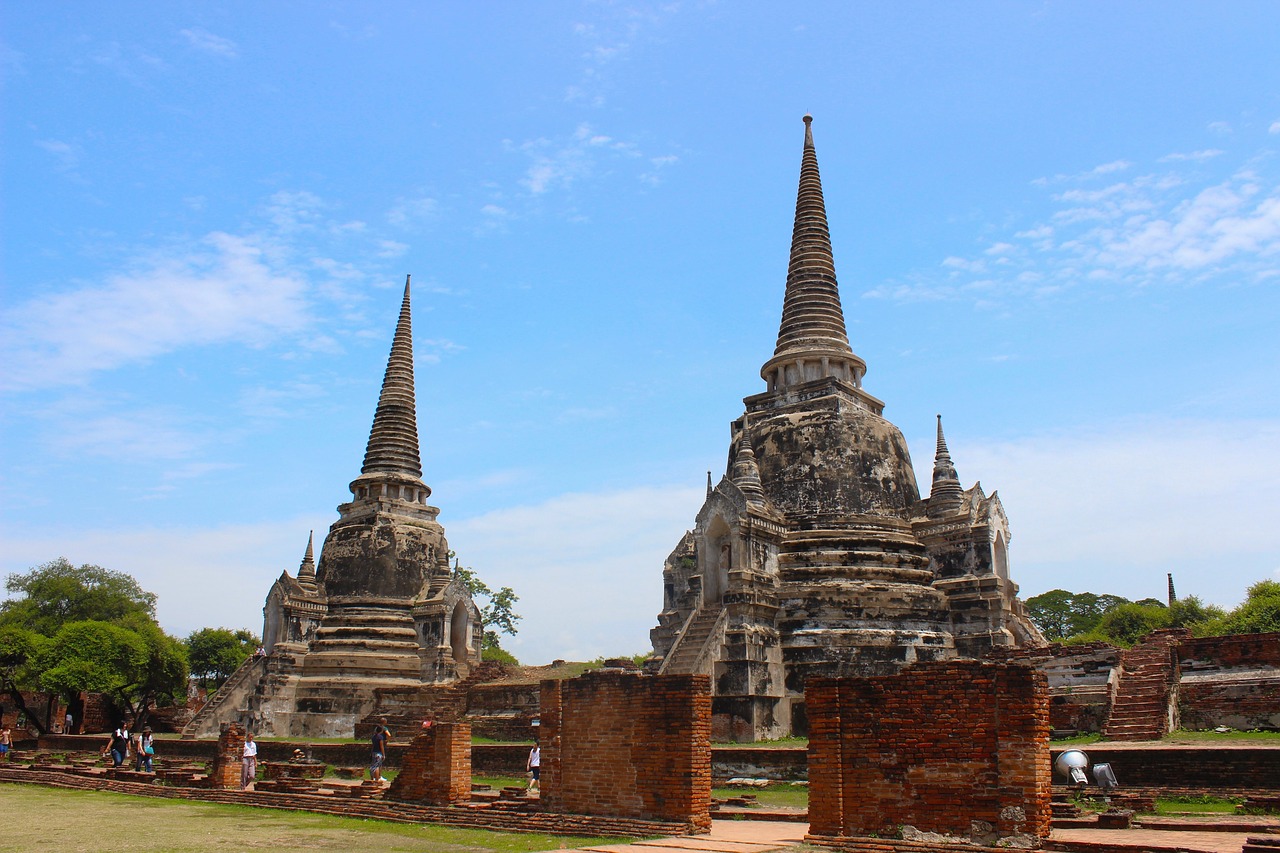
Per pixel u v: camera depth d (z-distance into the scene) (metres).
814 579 45.78
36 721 66.94
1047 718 18.05
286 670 55.88
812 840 19.09
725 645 42.22
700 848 18.88
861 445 48.84
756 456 50.22
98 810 28.14
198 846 20.33
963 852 17.30
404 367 66.50
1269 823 20.56
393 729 51.72
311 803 28.61
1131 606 78.94
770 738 41.66
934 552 47.88
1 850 19.48
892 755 18.72
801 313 53.66
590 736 23.56
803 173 57.38
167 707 72.94
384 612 58.62
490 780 37.69
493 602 91.81
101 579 90.94
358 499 63.25
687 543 73.94
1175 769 26.61
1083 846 16.92
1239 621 58.72
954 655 44.88
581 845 20.48
